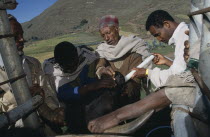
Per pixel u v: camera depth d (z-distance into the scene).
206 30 1.47
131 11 89.88
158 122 3.73
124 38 3.56
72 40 33.72
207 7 1.44
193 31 1.67
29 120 1.81
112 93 3.04
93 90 2.88
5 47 1.62
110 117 2.11
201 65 1.54
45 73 3.08
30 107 1.74
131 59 3.54
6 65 1.65
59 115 2.57
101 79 2.96
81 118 2.88
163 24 2.64
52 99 2.79
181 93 1.96
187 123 1.88
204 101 1.64
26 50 30.75
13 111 1.59
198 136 1.78
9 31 1.62
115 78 2.96
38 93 2.27
